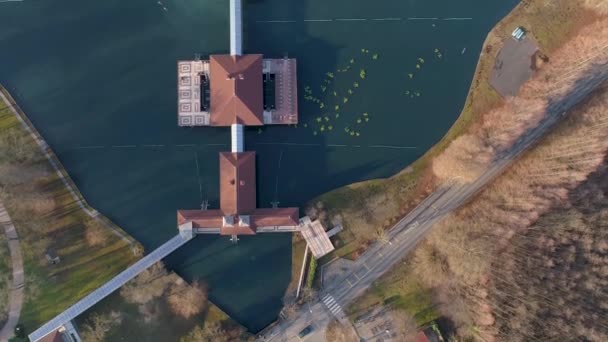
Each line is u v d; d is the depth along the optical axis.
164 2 94.12
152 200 91.44
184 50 93.94
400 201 90.81
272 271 89.50
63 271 88.12
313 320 87.75
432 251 88.06
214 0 94.44
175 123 92.81
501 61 92.81
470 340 84.75
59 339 84.56
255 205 88.12
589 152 83.69
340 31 94.25
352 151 92.56
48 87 93.44
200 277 89.25
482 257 83.12
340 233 89.88
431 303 87.44
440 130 92.75
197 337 85.94
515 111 87.38
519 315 78.56
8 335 85.69
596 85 90.75
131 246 89.31
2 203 88.50
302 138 92.44
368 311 87.88
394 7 93.62
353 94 93.44
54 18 94.12
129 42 94.12
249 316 88.38
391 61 94.06
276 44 93.62
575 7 92.62
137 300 86.69
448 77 93.75
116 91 93.56
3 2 94.06
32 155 90.25
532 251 81.06
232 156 87.38
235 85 86.38
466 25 93.06
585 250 78.44
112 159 92.38
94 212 90.69
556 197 83.12
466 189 90.19
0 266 87.19
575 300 76.56
